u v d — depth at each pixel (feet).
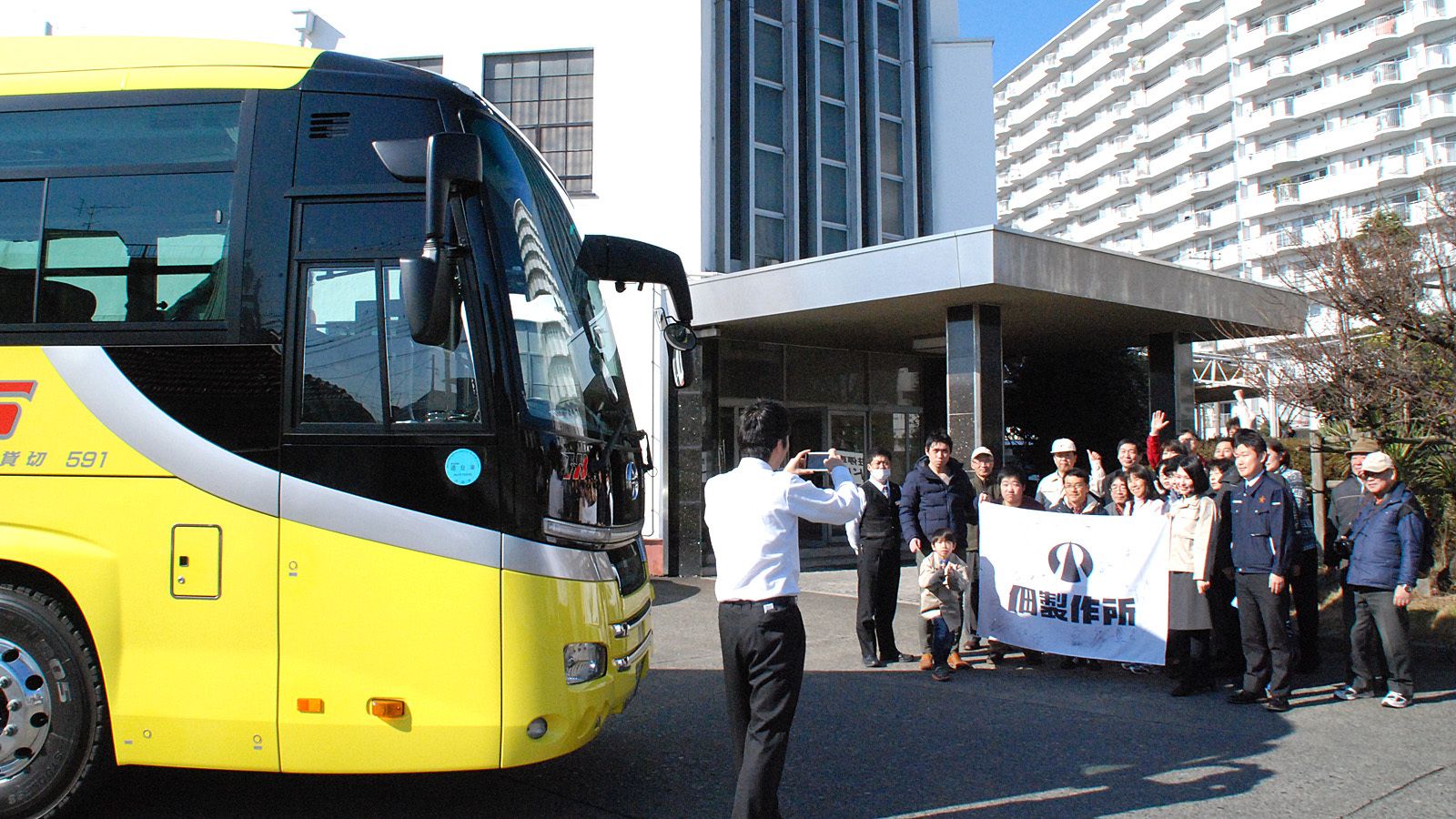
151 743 13.64
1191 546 23.41
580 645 13.98
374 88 14.70
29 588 14.32
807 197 54.85
